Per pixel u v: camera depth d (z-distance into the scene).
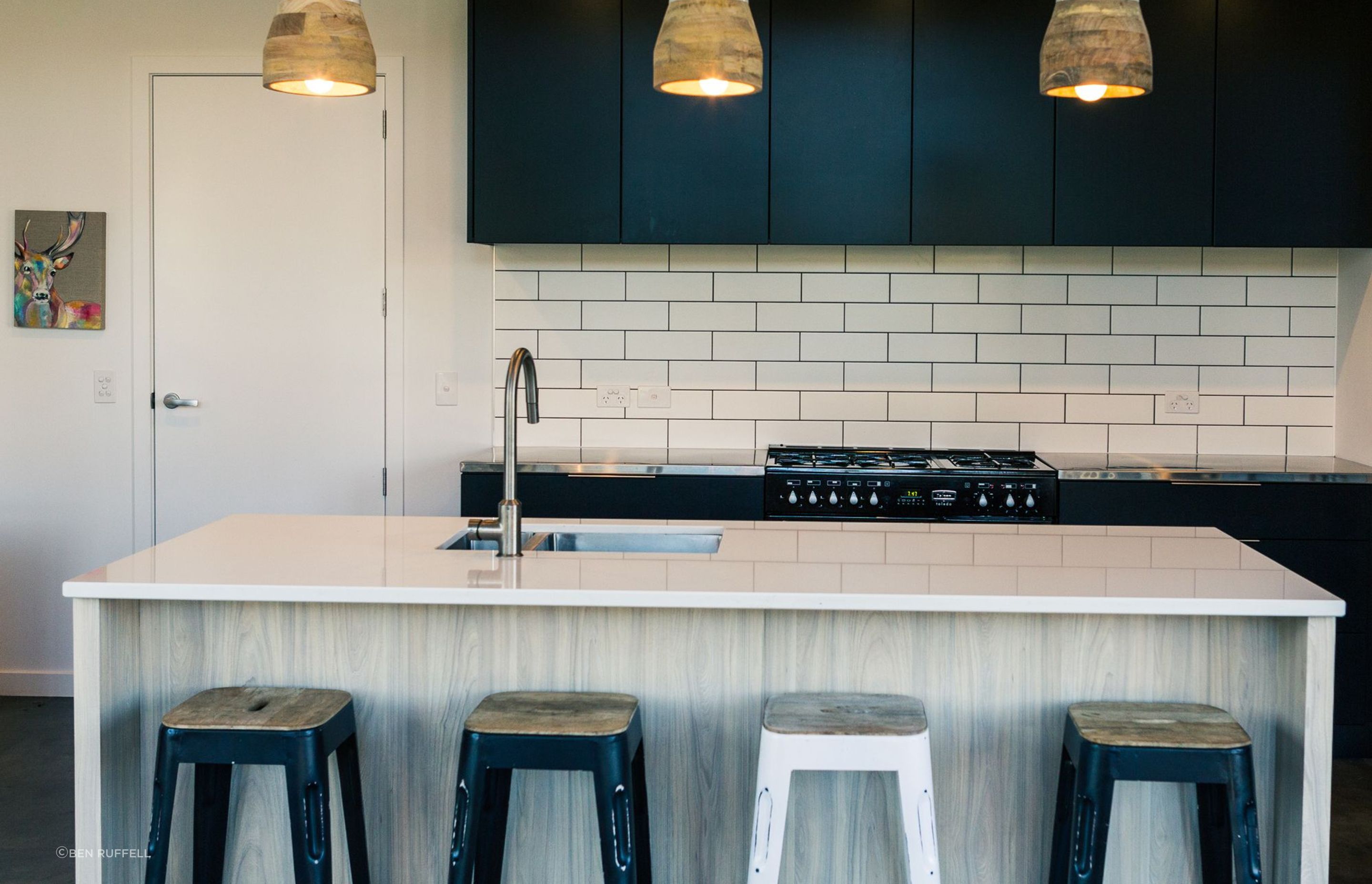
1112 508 4.39
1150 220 4.50
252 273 4.95
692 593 2.48
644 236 4.57
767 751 2.40
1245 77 4.45
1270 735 2.70
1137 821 2.73
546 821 2.77
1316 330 4.89
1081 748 2.45
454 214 4.93
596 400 5.02
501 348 5.01
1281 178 4.47
